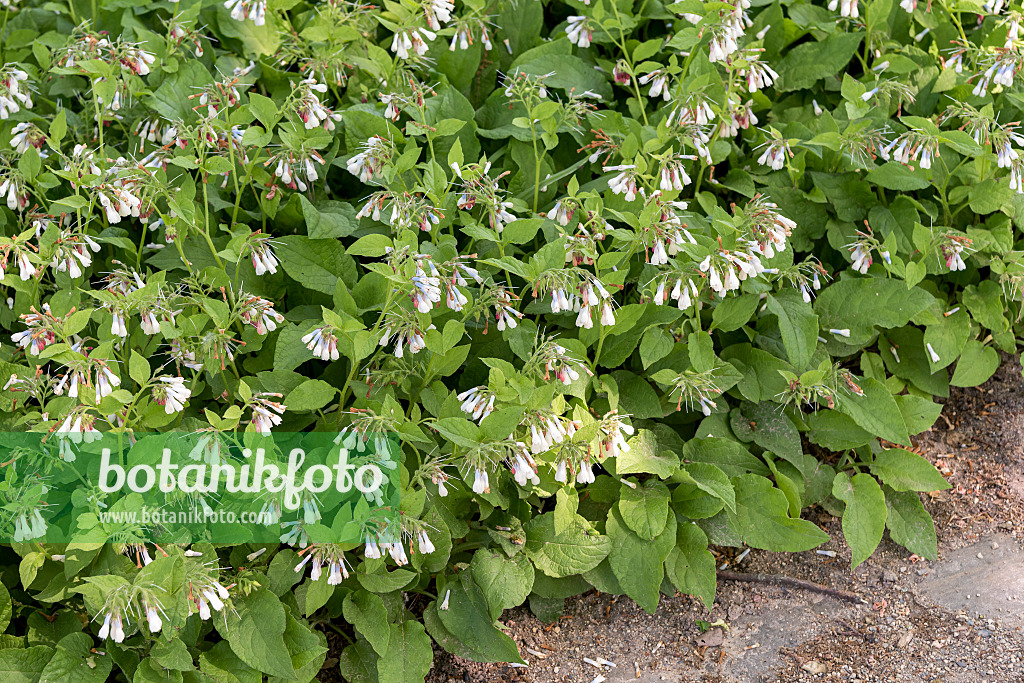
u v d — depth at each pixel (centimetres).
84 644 136
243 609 136
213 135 143
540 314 147
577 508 144
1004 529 146
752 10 161
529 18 158
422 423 141
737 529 143
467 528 141
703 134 148
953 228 152
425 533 136
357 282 144
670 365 147
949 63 156
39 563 137
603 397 145
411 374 142
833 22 158
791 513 144
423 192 142
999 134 148
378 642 137
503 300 139
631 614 144
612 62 157
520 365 145
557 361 138
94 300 144
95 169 143
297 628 136
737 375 145
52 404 137
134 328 144
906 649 141
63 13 162
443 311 140
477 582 139
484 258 145
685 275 141
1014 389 152
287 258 144
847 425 147
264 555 139
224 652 137
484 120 154
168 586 133
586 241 139
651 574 140
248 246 141
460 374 147
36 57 154
